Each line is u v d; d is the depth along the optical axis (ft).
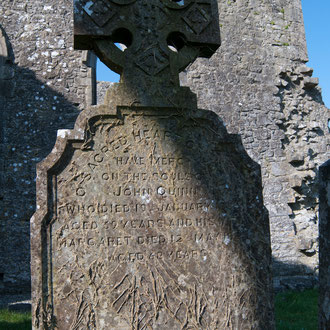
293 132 29.25
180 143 10.25
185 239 9.91
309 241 27.12
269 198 27.53
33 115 25.09
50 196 9.39
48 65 25.84
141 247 9.67
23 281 23.47
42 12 26.27
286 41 30.48
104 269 9.41
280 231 27.12
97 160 9.75
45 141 24.97
